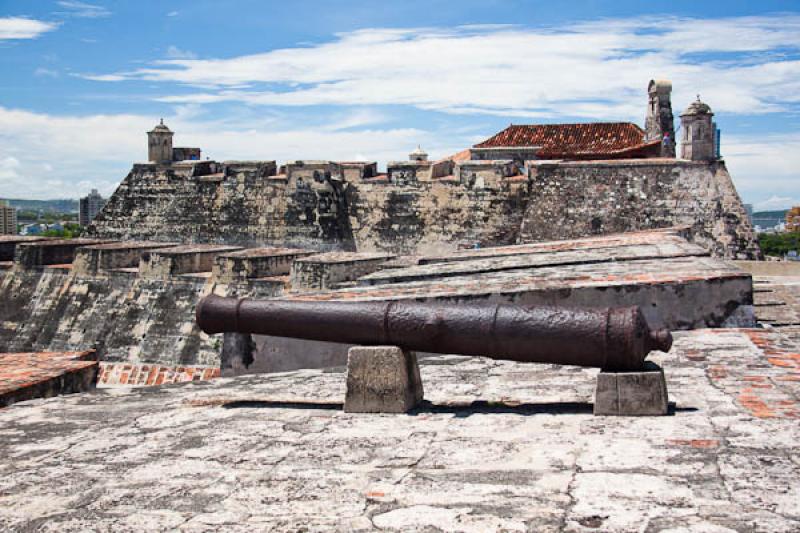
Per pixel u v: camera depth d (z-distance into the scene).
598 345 8.67
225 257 29.84
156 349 30.05
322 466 7.91
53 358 15.37
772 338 12.70
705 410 8.79
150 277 31.83
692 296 13.96
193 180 42.31
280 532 6.36
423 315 9.47
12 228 138.25
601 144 48.41
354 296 15.21
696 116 35.41
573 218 35.94
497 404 9.83
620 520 6.09
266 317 10.03
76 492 7.66
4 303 35.56
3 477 8.32
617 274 15.22
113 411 11.21
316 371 13.63
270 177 40.75
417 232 38.47
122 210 43.59
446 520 6.35
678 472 6.98
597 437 8.09
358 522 6.45
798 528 5.76
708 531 5.80
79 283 33.84
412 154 50.03
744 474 6.83
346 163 40.22
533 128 51.41
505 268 18.14
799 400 9.04
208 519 6.73
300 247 39.56
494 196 37.47
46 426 10.50
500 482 7.08
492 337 9.05
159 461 8.48
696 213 35.03
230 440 9.07
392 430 8.98
